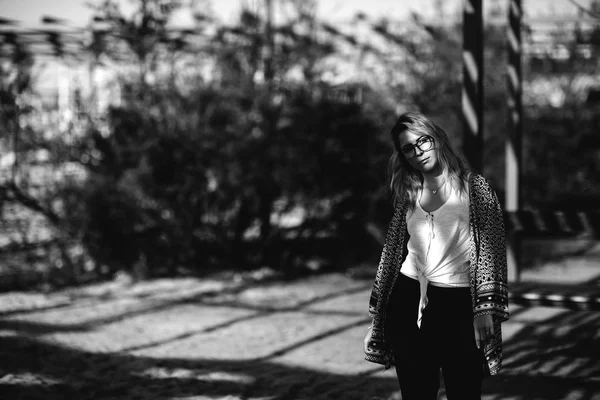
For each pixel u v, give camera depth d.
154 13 9.29
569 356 5.25
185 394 4.50
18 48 9.12
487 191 2.88
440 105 11.30
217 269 9.69
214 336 6.16
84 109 9.16
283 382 4.74
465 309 2.86
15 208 9.19
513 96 6.97
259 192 9.46
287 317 6.95
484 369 2.89
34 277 8.90
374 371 5.03
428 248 2.93
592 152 12.96
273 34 9.71
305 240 10.05
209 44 9.55
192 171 9.01
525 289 4.95
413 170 3.04
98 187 8.73
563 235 5.45
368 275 9.41
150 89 9.12
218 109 9.17
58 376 4.89
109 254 8.98
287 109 9.25
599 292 4.77
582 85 13.62
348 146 9.52
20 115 8.87
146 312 7.19
